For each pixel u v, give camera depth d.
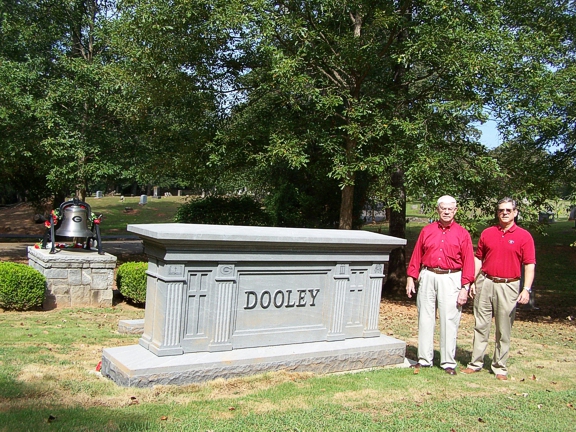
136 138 14.85
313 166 13.12
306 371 5.22
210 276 4.87
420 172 9.74
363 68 10.74
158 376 4.44
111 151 14.39
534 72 10.00
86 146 13.50
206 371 4.64
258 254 5.10
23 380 4.46
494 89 9.95
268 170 15.39
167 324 4.65
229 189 18.53
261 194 18.70
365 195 15.00
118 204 40.50
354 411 4.21
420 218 33.03
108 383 4.49
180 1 10.14
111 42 12.52
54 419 3.61
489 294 5.75
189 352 4.79
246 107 12.92
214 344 4.91
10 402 3.92
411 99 11.41
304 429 3.75
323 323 5.67
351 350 5.52
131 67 11.77
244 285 5.11
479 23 9.91
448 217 5.68
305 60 10.91
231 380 4.72
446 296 5.67
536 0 11.59
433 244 5.75
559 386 5.51
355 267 5.83
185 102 12.27
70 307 9.10
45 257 8.94
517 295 5.64
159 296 4.72
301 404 4.29
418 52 9.80
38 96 13.70
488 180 11.20
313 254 5.45
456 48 9.70
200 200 15.90
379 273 6.01
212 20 10.12
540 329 9.95
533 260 5.55
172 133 13.82
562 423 4.25
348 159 10.48
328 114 10.41
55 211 9.75
